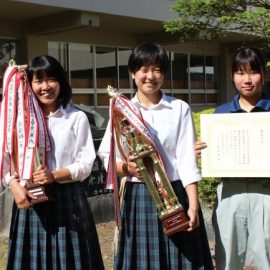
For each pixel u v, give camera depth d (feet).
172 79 47.16
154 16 37.27
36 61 9.69
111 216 20.76
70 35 38.47
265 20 24.90
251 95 10.03
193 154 9.51
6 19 34.76
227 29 29.40
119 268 9.75
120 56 42.96
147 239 9.45
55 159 9.71
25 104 9.44
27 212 9.73
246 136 9.78
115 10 34.55
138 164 9.14
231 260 10.18
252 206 9.96
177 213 9.02
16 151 9.50
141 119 9.16
